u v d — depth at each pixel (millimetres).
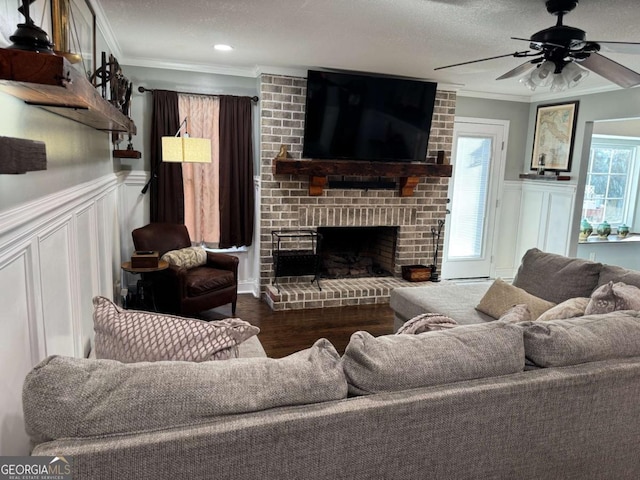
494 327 1651
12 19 1334
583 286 2859
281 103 4500
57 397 1110
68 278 1929
